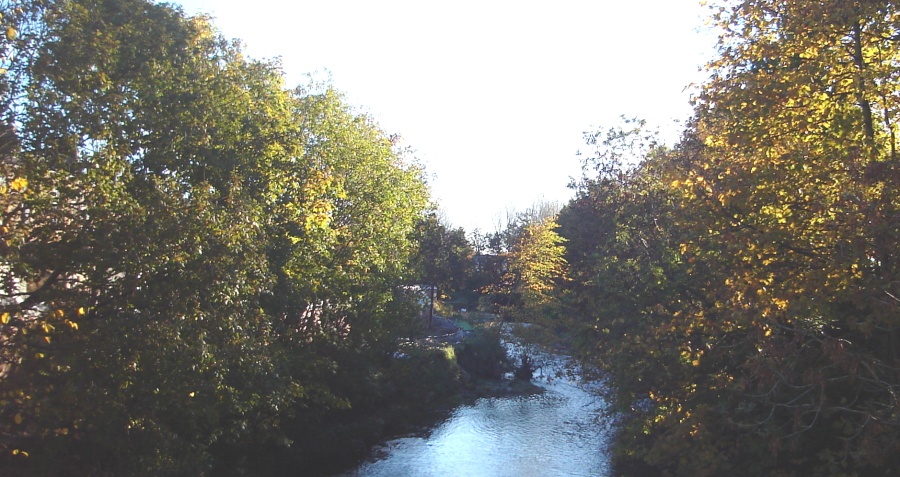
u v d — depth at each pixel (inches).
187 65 620.4
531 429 1195.3
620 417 871.1
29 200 418.9
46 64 450.9
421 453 1024.2
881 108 432.5
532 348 1678.2
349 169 984.9
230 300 533.3
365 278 979.3
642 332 643.5
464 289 2942.9
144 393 516.7
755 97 440.5
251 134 705.0
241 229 534.6
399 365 1318.9
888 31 405.4
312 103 959.0
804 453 482.3
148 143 561.9
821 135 412.2
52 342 438.0
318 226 781.3
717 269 446.3
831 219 385.1
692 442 494.9
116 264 447.5
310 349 894.4
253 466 798.5
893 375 390.3
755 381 473.4
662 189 700.7
